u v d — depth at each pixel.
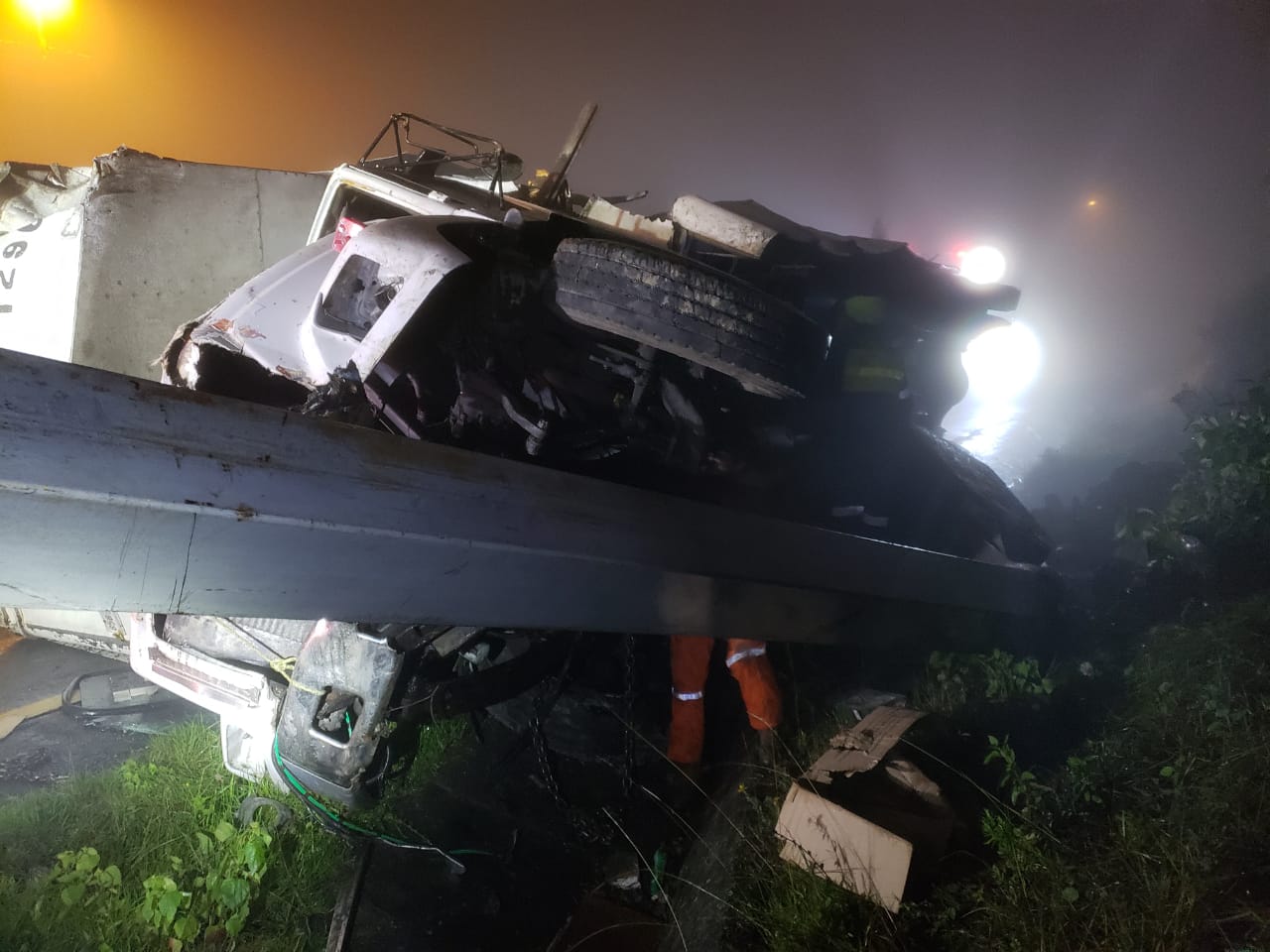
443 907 3.10
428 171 5.27
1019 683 3.62
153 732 4.31
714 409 3.66
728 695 3.94
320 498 1.74
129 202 5.22
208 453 1.60
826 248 4.51
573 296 3.24
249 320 4.02
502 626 2.26
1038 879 2.33
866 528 4.16
